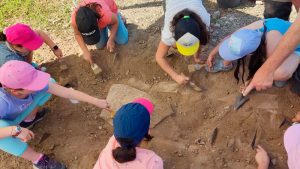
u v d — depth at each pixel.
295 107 3.25
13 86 2.71
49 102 3.55
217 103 3.35
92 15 3.16
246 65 3.38
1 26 4.19
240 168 2.99
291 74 3.12
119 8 4.21
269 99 3.29
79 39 3.50
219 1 3.97
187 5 3.05
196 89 3.42
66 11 4.25
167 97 3.44
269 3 3.36
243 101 3.29
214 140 3.16
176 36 2.90
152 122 3.29
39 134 3.37
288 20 3.58
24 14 4.28
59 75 3.72
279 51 2.53
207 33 3.07
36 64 3.66
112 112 3.31
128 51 3.75
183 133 3.23
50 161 3.10
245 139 3.13
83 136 3.32
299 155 2.43
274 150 3.06
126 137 2.40
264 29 3.00
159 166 2.61
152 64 3.64
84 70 3.72
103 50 3.76
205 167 3.02
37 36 3.19
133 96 3.47
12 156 3.29
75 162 3.18
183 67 3.56
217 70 3.47
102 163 2.63
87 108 3.48
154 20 4.01
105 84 3.64
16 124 3.01
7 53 3.13
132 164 2.53
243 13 3.93
